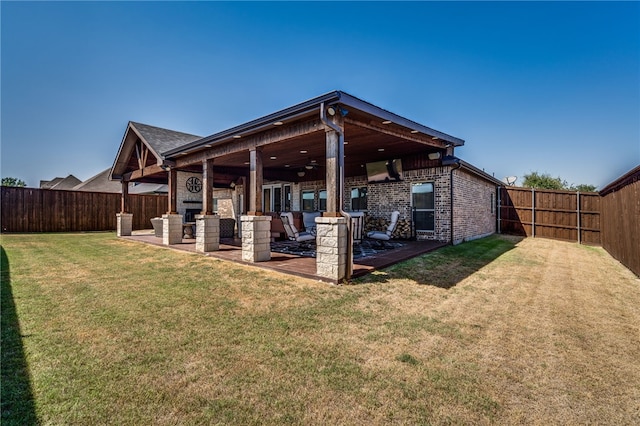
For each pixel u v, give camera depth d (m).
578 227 11.84
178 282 5.37
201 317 3.76
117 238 12.55
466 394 2.31
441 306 4.21
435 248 8.59
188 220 17.31
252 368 2.63
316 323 3.59
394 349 2.99
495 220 13.95
